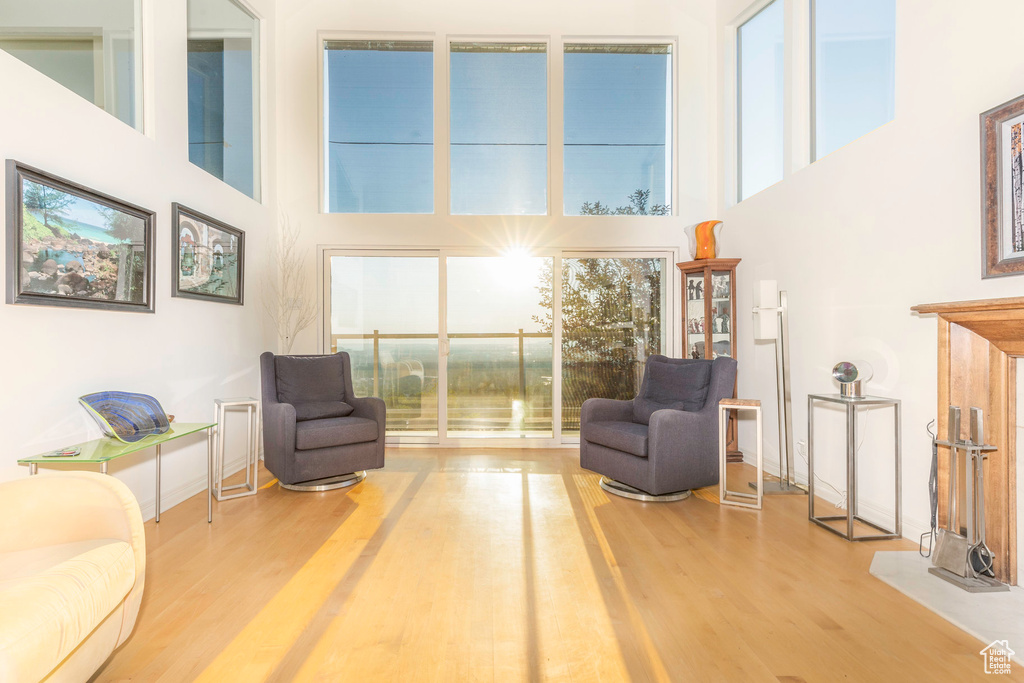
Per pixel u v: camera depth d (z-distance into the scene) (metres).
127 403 2.68
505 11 5.01
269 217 4.78
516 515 3.17
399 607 2.09
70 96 2.53
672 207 5.15
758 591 2.22
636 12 5.05
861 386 2.88
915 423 2.74
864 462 3.08
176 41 3.41
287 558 2.54
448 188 5.09
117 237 2.82
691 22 5.06
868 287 3.05
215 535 2.83
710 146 5.08
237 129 4.32
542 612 2.06
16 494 1.63
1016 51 2.21
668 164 5.17
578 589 2.24
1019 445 2.22
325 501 3.44
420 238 5.06
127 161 2.92
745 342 4.50
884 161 2.92
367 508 3.29
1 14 2.24
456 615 2.03
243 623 1.97
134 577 1.63
